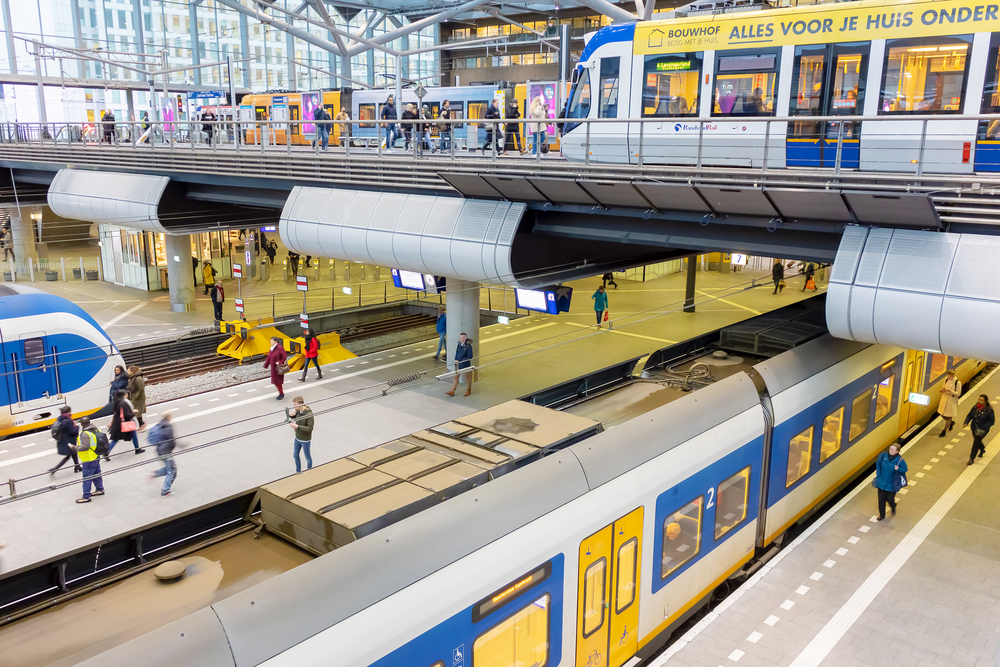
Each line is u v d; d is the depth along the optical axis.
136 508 12.55
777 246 12.19
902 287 9.72
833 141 12.59
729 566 10.17
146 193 21.66
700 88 13.91
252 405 17.73
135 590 6.25
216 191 21.23
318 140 18.19
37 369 15.88
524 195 13.96
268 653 4.95
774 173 10.81
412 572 5.93
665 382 12.22
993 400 18.70
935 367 16.97
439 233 15.02
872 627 9.56
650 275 35.47
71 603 6.08
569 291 15.94
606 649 8.02
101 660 4.46
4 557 10.89
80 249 34.16
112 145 24.86
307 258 36.09
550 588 7.11
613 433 8.40
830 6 12.56
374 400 18.16
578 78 15.35
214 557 6.78
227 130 30.30
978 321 9.12
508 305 28.86
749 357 13.40
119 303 26.94
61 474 13.81
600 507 7.68
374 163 16.44
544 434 8.84
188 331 22.59
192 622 4.85
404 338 25.39
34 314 15.85
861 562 11.10
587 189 12.66
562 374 20.28
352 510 6.71
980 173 10.75
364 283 32.28
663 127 14.32
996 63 11.15
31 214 30.83
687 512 9.06
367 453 8.23
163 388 18.98
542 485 7.29
